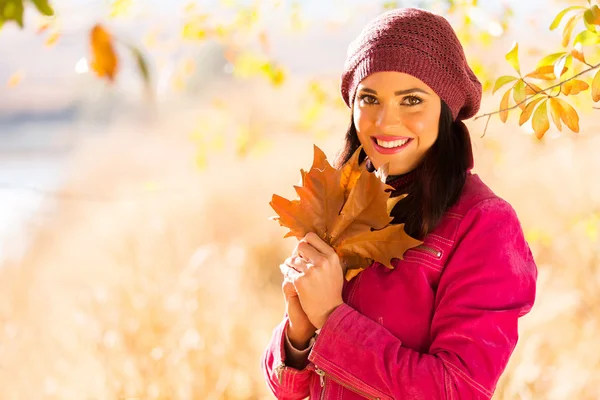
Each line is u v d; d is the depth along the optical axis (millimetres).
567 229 4438
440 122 1674
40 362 3912
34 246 5684
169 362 3623
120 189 7336
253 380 3756
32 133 14922
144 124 8320
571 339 3686
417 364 1527
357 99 1697
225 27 3461
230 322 3951
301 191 1634
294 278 1624
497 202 1654
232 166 6875
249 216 6547
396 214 1720
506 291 1562
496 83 1903
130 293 4035
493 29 2588
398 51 1606
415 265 1640
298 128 3984
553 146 5297
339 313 1602
